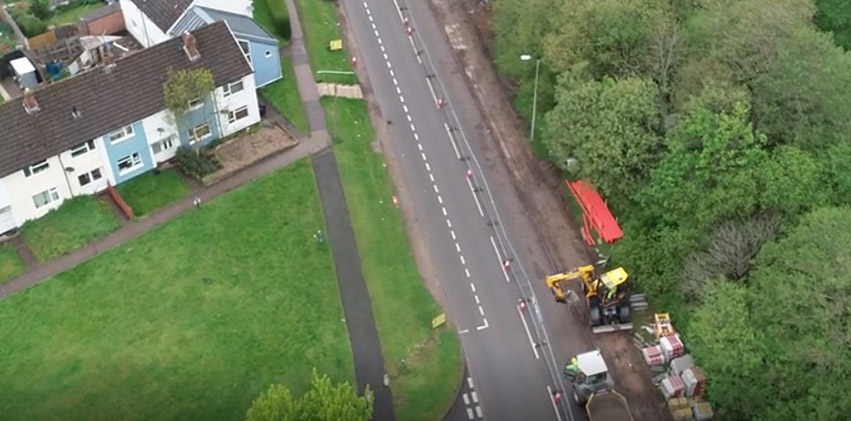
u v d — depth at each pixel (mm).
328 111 88812
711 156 65250
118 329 68875
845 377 54781
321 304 71062
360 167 83125
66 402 64375
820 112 68750
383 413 64438
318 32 98375
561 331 70000
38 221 77562
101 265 73875
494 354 68562
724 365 58844
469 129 87500
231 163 82938
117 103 78688
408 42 97750
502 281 73750
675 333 67625
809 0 79938
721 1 76812
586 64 75688
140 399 64562
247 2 94375
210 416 63625
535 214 79125
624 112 70812
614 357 68188
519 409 65062
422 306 71750
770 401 58062
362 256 75000
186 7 90500
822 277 56531
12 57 92188
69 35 95875
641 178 71562
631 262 69562
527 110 88688
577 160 75688
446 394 65938
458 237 77312
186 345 67688
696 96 70375
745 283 63219
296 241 75875
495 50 94250
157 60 80875
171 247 75188
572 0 79188
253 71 84062
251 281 72438
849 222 58938
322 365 66875
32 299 71312
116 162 80188
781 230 63719
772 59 70312
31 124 75750
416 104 90188
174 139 82375
